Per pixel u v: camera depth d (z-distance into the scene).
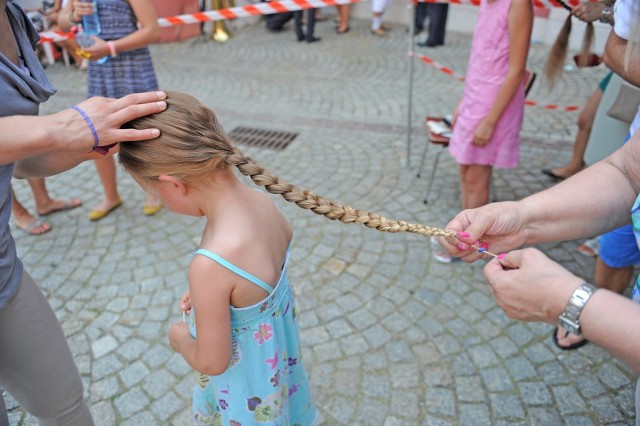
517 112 2.89
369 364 2.42
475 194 3.22
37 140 1.07
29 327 1.43
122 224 3.58
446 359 2.44
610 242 2.31
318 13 9.41
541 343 2.50
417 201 3.74
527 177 4.03
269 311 1.38
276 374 1.47
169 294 2.91
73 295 2.92
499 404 2.21
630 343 0.95
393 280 2.96
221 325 1.27
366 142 4.71
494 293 1.17
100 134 1.14
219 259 1.22
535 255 1.12
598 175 1.36
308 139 4.82
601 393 2.23
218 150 1.22
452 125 3.52
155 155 1.20
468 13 8.40
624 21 1.81
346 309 2.76
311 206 1.21
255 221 1.32
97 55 3.04
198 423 1.74
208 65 7.22
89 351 2.54
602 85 3.45
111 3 3.03
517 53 2.61
